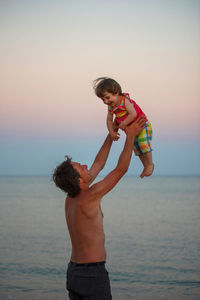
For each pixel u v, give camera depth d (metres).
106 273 3.18
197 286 9.62
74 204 3.21
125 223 23.03
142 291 9.21
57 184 3.24
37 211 29.64
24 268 11.55
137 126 3.30
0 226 21.38
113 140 3.72
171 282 10.04
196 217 25.78
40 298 8.48
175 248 15.13
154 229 20.44
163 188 71.94
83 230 3.14
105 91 3.48
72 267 3.20
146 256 13.57
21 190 62.53
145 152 3.56
